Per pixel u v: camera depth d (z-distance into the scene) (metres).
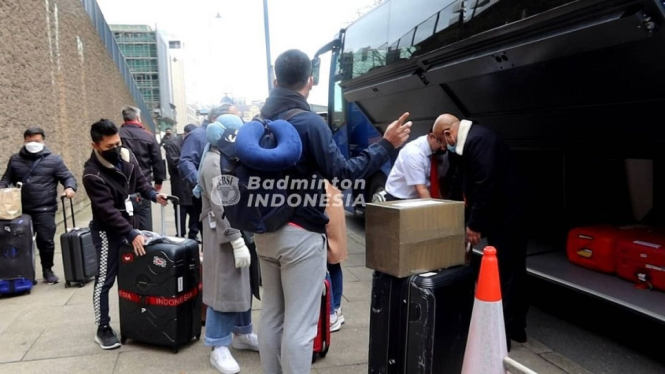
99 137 3.04
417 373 2.31
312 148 2.05
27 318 3.78
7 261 4.28
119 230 3.04
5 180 4.68
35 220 4.68
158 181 5.68
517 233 3.13
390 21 5.14
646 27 2.12
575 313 3.80
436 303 2.27
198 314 3.30
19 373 2.84
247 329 3.17
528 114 3.56
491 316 2.11
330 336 3.33
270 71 12.38
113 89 17.34
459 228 2.49
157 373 2.84
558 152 4.04
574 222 4.62
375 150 2.12
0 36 6.02
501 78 3.31
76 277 4.61
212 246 2.84
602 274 3.53
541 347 3.22
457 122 3.20
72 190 4.72
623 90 2.72
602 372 2.92
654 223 3.88
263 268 2.36
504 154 3.11
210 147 2.84
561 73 2.87
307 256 2.15
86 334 3.44
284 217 2.07
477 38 3.17
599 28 2.30
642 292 3.12
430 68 3.90
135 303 3.14
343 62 6.80
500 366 2.10
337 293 3.48
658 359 3.08
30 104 7.17
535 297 4.11
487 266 2.12
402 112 5.04
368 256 2.46
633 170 4.04
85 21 12.29
